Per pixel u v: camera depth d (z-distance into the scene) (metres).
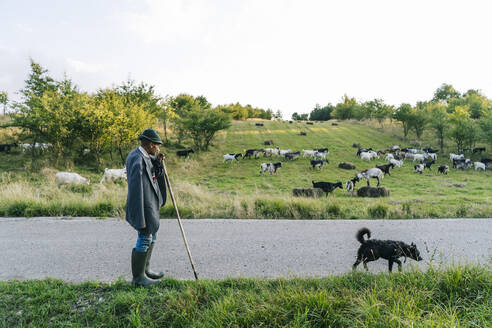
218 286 3.01
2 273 3.54
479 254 4.42
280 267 3.86
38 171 17.98
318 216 7.02
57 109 19.59
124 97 24.42
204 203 7.78
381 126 51.75
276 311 2.45
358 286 2.98
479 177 22.50
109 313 2.54
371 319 2.25
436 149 36.38
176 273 3.62
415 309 2.43
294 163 28.02
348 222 6.44
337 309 2.47
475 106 54.78
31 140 24.08
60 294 2.87
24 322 2.44
